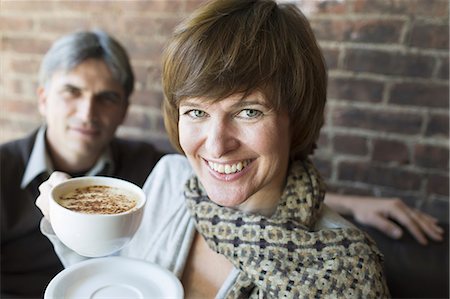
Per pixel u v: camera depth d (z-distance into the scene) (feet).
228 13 2.29
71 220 2.03
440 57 4.58
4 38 6.15
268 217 2.79
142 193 2.35
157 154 5.08
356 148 5.06
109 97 4.50
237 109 2.28
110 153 4.80
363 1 4.69
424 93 4.70
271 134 2.34
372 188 5.11
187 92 2.25
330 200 4.53
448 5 4.45
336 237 2.51
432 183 4.90
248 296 2.56
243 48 2.20
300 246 2.48
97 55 4.36
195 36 2.25
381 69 4.77
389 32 4.67
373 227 4.25
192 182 2.93
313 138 2.75
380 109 4.88
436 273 3.93
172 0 5.34
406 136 4.86
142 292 2.36
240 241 2.56
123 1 5.53
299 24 2.44
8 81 6.28
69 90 4.34
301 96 2.41
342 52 4.86
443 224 4.29
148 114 5.76
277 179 2.69
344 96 4.96
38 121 6.28
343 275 2.41
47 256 4.31
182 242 2.89
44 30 5.96
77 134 4.43
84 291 2.33
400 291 4.00
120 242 2.15
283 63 2.29
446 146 4.76
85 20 5.76
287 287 2.41
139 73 5.67
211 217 2.68
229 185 2.45
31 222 4.33
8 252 4.36
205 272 2.80
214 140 2.30
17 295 4.18
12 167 4.43
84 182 2.41
